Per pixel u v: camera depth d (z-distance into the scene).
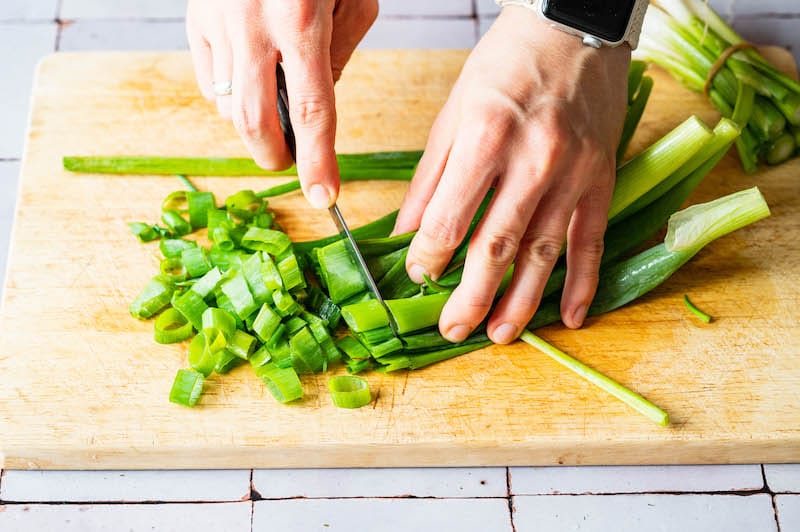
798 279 0.86
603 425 0.79
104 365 0.81
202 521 0.79
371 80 0.95
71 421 0.79
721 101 0.93
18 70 1.01
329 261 0.82
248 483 0.80
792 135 0.91
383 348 0.80
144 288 0.84
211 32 0.80
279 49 0.77
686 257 0.83
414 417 0.79
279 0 0.76
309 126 0.76
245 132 0.78
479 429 0.79
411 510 0.80
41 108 0.92
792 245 0.87
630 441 0.79
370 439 0.79
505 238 0.76
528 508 0.80
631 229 0.85
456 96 0.80
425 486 0.80
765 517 0.80
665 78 0.96
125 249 0.86
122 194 0.89
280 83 0.79
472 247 0.77
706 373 0.82
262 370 0.80
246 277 0.82
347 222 0.88
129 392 0.80
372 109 0.93
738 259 0.87
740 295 0.85
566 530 0.79
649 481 0.81
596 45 0.78
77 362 0.81
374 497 0.80
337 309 0.83
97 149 0.91
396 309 0.80
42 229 0.87
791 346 0.83
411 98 0.94
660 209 0.86
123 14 1.05
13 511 0.79
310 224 0.88
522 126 0.76
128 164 0.89
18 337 0.82
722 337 0.83
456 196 0.75
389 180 0.90
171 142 0.91
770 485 0.81
